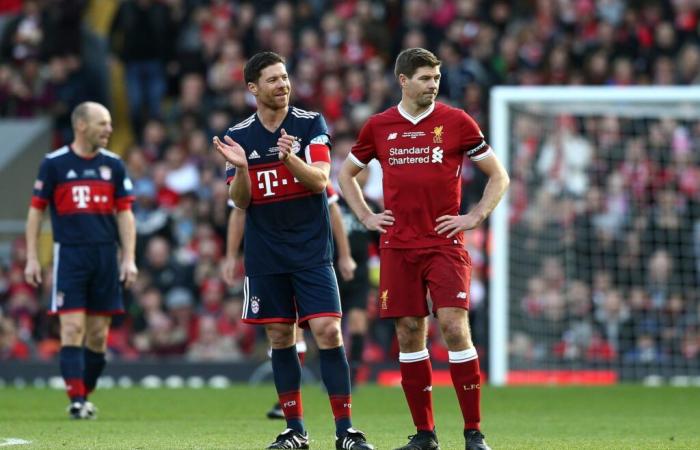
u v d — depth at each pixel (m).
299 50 67.75
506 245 49.59
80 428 28.98
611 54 65.50
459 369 22.33
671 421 32.44
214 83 67.50
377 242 39.12
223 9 71.19
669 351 54.50
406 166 22.73
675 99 51.53
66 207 32.62
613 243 56.47
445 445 24.52
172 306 54.88
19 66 71.25
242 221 31.08
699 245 56.84
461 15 67.69
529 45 66.06
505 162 51.41
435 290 22.33
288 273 23.75
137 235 58.91
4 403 38.59
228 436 26.70
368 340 52.72
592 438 26.91
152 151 65.62
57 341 54.50
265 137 23.80
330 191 31.88
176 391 45.34
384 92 62.41
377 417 33.28
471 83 63.00
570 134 58.12
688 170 58.06
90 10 72.81
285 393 24.00
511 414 34.97
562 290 54.38
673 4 67.69
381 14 71.50
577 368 53.41
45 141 68.94
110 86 71.50
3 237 62.91
